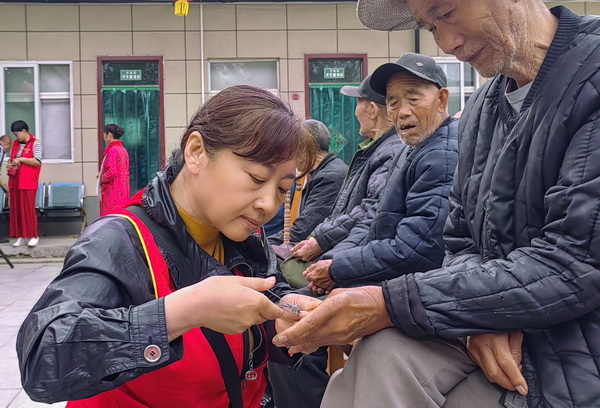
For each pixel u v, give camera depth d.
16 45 10.52
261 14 10.68
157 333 1.09
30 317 1.12
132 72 10.70
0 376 3.66
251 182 1.28
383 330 1.46
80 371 1.05
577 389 1.34
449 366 1.44
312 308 1.53
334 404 1.48
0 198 10.30
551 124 1.46
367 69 10.77
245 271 1.59
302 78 10.76
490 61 1.57
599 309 1.38
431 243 2.50
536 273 1.37
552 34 1.57
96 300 1.16
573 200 1.35
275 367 2.74
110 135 9.16
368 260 2.53
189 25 10.64
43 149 10.70
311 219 3.76
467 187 1.75
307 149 1.36
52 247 9.19
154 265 1.30
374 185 3.06
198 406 1.38
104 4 10.51
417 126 2.73
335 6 10.70
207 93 10.75
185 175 1.41
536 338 1.44
